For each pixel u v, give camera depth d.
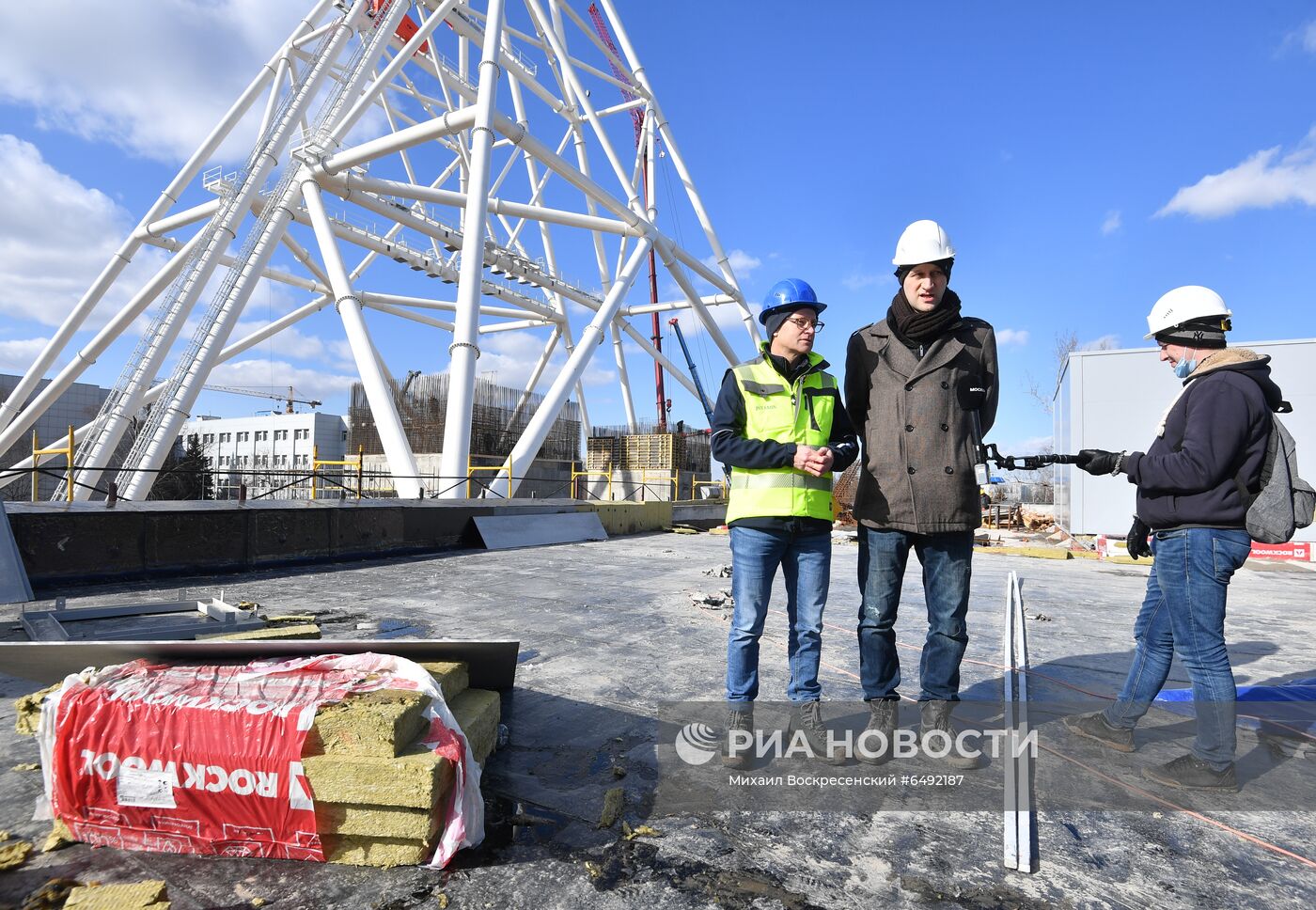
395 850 1.77
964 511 2.39
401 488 12.48
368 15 17.09
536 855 1.84
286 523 7.86
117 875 1.71
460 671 2.46
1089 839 1.96
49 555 5.95
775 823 2.03
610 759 2.47
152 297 17.98
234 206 14.19
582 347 15.80
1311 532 10.02
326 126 15.36
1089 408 11.42
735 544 2.49
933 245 2.33
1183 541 2.25
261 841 1.79
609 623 4.88
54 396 18.08
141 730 1.82
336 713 1.78
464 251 12.88
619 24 26.58
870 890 1.70
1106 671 3.77
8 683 3.16
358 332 13.66
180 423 11.92
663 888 1.69
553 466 26.69
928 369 2.42
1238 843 1.94
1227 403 2.12
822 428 2.49
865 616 2.55
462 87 23.50
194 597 5.43
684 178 27.14
